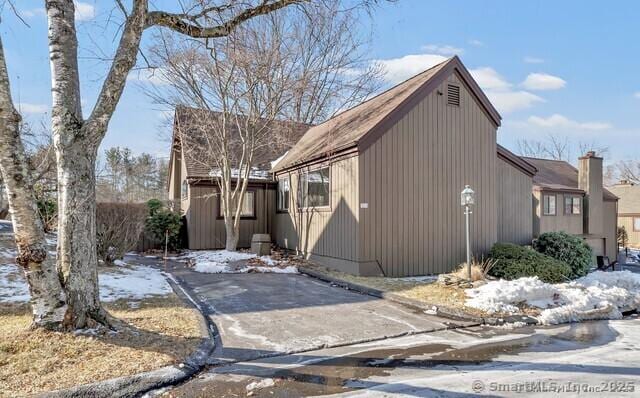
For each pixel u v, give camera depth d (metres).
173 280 9.55
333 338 5.53
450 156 11.54
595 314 7.26
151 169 37.25
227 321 6.29
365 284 9.01
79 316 4.77
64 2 4.83
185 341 4.98
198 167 16.22
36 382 3.74
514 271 10.73
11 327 4.98
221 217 16.22
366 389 3.91
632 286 10.07
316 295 8.30
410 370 4.45
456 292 8.04
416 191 10.95
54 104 4.76
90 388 3.67
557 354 5.07
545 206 18.30
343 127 13.16
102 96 4.98
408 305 7.48
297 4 7.48
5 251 10.09
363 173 10.25
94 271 4.96
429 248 11.05
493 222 12.23
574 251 13.80
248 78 13.58
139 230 11.12
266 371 4.37
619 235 29.66
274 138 15.95
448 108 11.55
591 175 20.14
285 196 15.28
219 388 3.93
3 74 4.32
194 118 15.35
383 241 10.45
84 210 4.86
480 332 6.06
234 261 12.45
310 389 3.91
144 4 5.29
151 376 3.96
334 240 11.34
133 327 5.26
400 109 10.71
